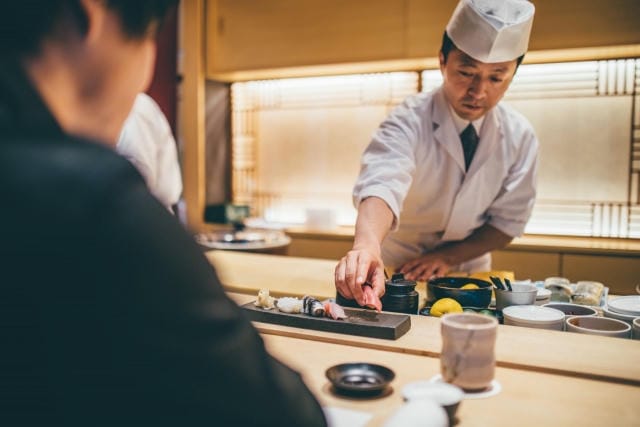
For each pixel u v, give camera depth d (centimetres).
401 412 88
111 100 66
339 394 115
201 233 464
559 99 432
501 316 178
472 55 216
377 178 224
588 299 200
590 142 425
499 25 206
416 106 265
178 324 57
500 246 282
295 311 168
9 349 53
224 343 61
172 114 537
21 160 54
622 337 156
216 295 62
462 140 259
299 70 483
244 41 494
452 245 276
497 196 275
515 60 220
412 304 181
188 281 59
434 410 89
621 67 413
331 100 513
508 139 265
